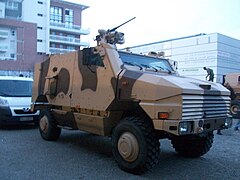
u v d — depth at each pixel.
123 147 5.58
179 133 4.96
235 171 5.78
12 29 50.66
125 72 5.83
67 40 60.31
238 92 16.03
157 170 5.77
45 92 8.26
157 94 5.20
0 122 10.04
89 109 6.60
